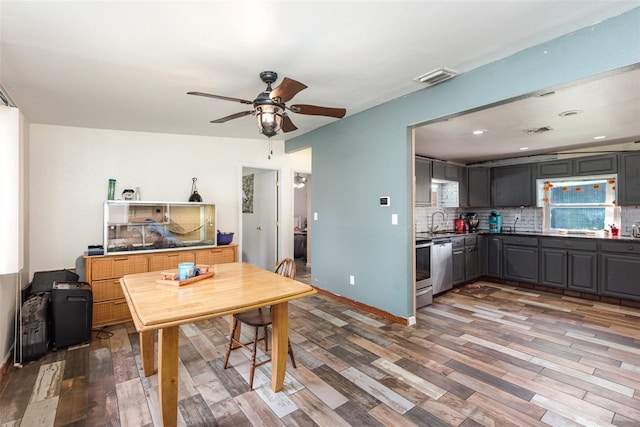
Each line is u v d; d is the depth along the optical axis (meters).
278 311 2.12
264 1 1.67
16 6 1.67
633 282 3.94
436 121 3.02
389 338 2.99
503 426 1.80
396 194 3.35
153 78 2.62
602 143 4.55
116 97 3.01
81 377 2.35
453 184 5.54
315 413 1.92
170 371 1.73
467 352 2.71
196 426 1.81
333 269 4.29
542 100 2.89
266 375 2.37
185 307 1.70
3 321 2.51
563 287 4.52
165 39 2.04
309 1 1.67
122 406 2.01
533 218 5.44
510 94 2.35
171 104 3.21
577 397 2.07
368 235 3.72
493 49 2.25
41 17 1.78
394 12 1.80
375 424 1.82
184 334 3.13
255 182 6.21
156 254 3.68
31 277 3.58
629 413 1.91
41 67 2.39
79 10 1.72
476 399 2.05
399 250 3.34
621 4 1.75
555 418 1.87
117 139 4.09
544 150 5.07
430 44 2.17
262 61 2.37
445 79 2.76
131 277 2.41
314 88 2.96
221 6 1.71
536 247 4.79
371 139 3.62
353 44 2.15
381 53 2.29
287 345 2.22
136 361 2.60
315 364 2.51
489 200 5.73
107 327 3.35
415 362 2.54
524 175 5.33
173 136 4.46
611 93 2.72
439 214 5.79
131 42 2.06
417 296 3.85
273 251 5.57
